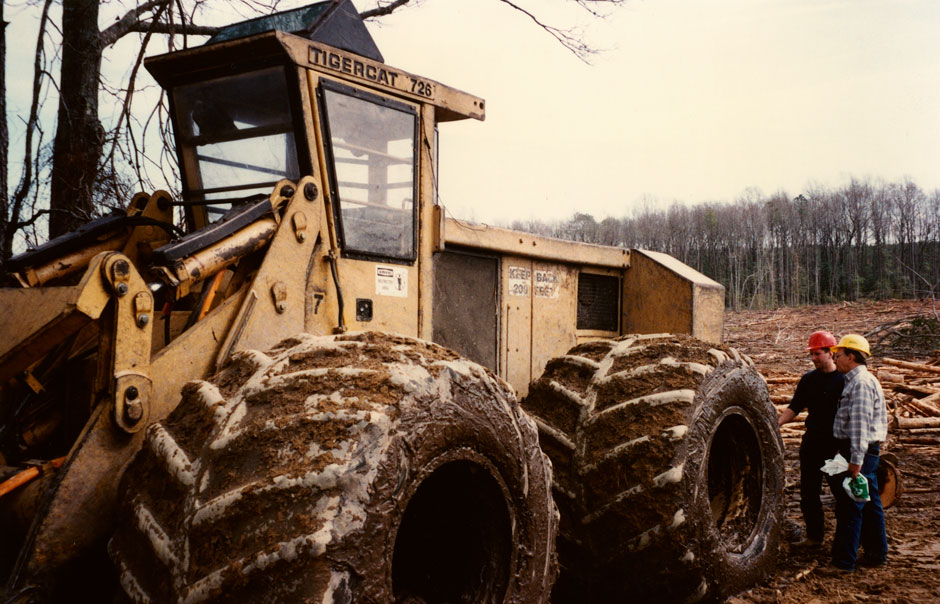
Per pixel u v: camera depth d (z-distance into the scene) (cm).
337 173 345
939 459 838
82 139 729
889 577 457
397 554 287
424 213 387
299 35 351
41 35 668
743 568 377
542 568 278
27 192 668
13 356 263
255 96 349
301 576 200
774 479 413
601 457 353
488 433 259
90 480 250
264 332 307
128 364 260
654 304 530
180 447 236
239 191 365
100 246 371
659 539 336
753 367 411
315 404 230
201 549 210
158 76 375
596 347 412
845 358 499
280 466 215
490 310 441
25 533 254
